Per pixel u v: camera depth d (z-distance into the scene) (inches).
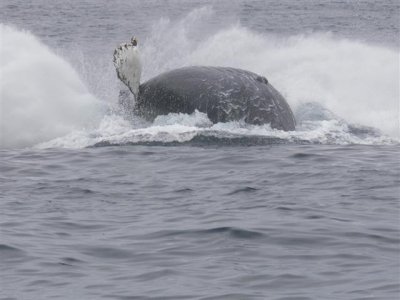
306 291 1419.8
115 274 1526.8
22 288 1457.9
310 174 2320.4
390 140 2915.8
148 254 1641.2
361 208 1953.7
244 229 1774.1
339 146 2755.9
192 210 1959.9
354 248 1649.9
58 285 1472.7
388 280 1462.8
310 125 3078.2
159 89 3021.7
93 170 2420.0
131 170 2409.0
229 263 1573.6
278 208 1955.0
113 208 1999.3
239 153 2603.3
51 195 2132.1
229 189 2166.6
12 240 1729.8
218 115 2910.9
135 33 7554.1
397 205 1975.9
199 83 2974.9
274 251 1641.2
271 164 2456.9
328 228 1781.5
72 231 1807.3
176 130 2861.7
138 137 2824.8
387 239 1705.2
